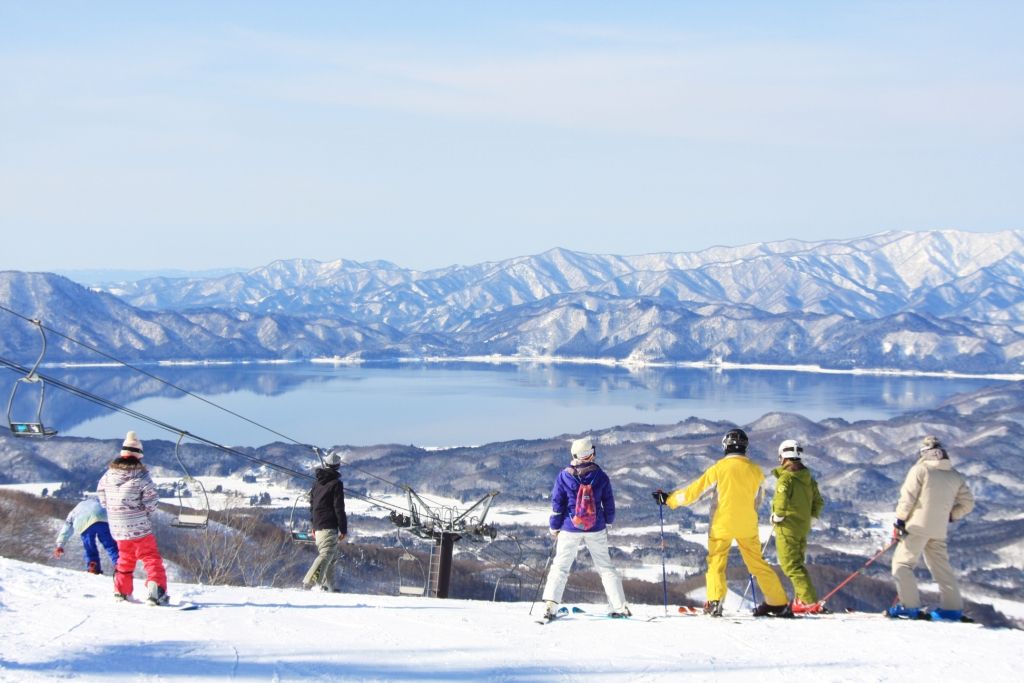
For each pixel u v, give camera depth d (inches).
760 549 399.2
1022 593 3570.4
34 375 509.0
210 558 1037.8
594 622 380.8
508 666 293.3
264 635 333.4
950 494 387.9
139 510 389.4
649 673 284.5
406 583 1566.2
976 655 308.3
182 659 289.1
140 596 409.1
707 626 369.4
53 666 272.1
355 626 359.6
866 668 289.6
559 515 391.2
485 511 860.6
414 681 272.1
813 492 404.5
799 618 393.7
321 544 516.1
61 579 435.8
